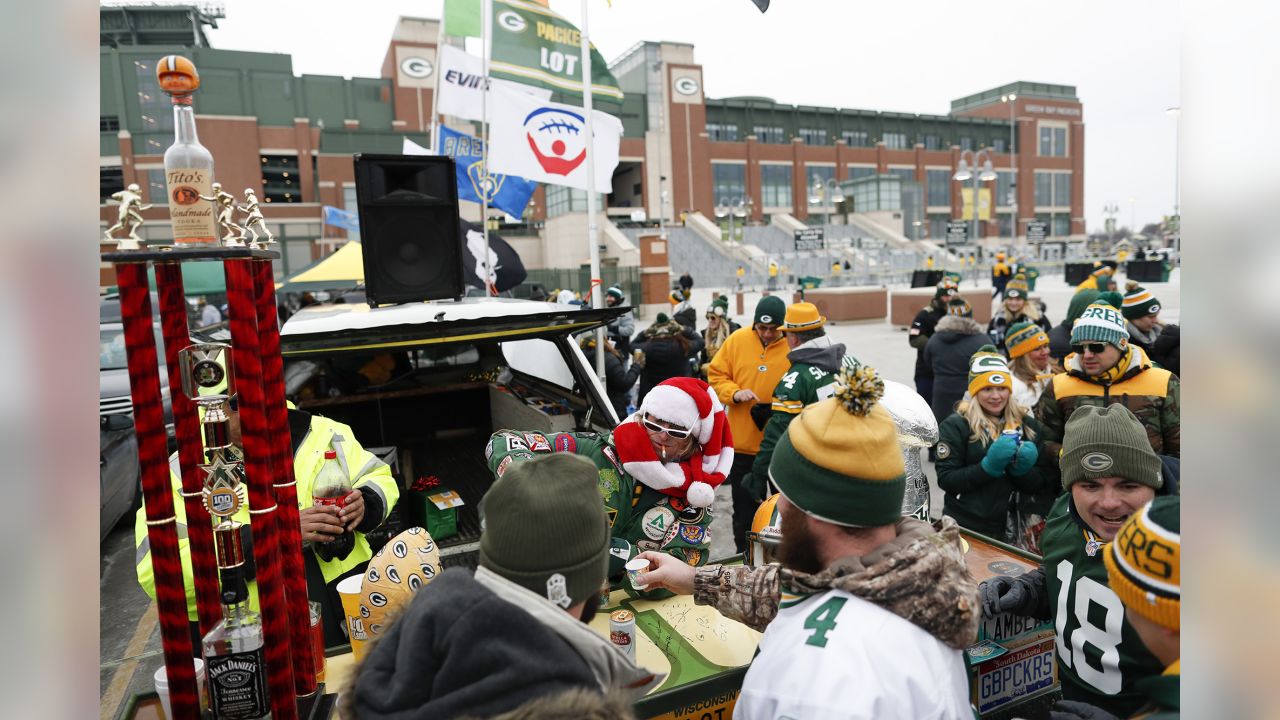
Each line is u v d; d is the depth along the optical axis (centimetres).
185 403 133
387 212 398
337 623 263
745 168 6462
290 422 270
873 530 142
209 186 131
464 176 778
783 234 6097
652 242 3269
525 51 680
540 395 481
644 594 243
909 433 263
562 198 4091
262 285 143
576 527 116
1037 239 6194
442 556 364
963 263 5028
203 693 145
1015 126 8194
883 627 128
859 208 6656
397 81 4906
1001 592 210
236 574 140
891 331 1925
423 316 356
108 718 319
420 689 103
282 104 4647
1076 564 190
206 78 4406
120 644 410
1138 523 129
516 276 819
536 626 107
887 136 7450
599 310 354
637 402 790
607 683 111
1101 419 182
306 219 4391
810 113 7000
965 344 605
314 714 157
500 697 99
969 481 345
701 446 258
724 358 497
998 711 217
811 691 121
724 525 588
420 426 520
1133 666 173
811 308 412
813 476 140
